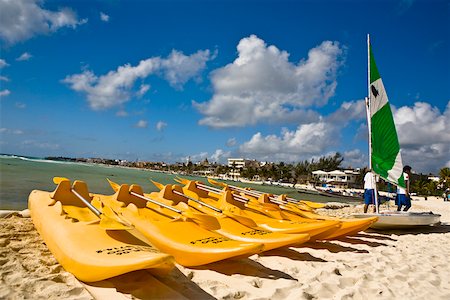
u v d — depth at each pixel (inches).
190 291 135.0
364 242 271.9
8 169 1407.5
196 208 239.8
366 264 198.7
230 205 233.8
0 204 453.1
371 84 362.9
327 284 154.3
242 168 4761.3
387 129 372.2
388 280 170.7
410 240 295.7
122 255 126.3
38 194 229.0
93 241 141.7
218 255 153.0
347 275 172.2
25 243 188.1
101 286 129.0
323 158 4079.7
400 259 218.8
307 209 298.4
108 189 912.3
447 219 509.0
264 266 176.9
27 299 114.0
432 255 239.5
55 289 122.3
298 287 148.3
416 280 174.6
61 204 184.7
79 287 126.3
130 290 127.2
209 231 184.7
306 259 199.8
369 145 358.3
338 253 222.5
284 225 223.6
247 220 210.4
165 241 165.8
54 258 162.9
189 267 163.9
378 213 331.6
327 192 1942.7
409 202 386.3
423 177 2847.0
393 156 374.3
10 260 152.6
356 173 3422.7
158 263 116.2
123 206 211.6
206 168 5187.0
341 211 560.7
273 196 302.8
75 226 157.9
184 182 296.0
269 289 143.5
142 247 138.2
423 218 323.3
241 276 157.0
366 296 147.0
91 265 124.7
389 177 368.5
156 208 219.1
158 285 133.6
